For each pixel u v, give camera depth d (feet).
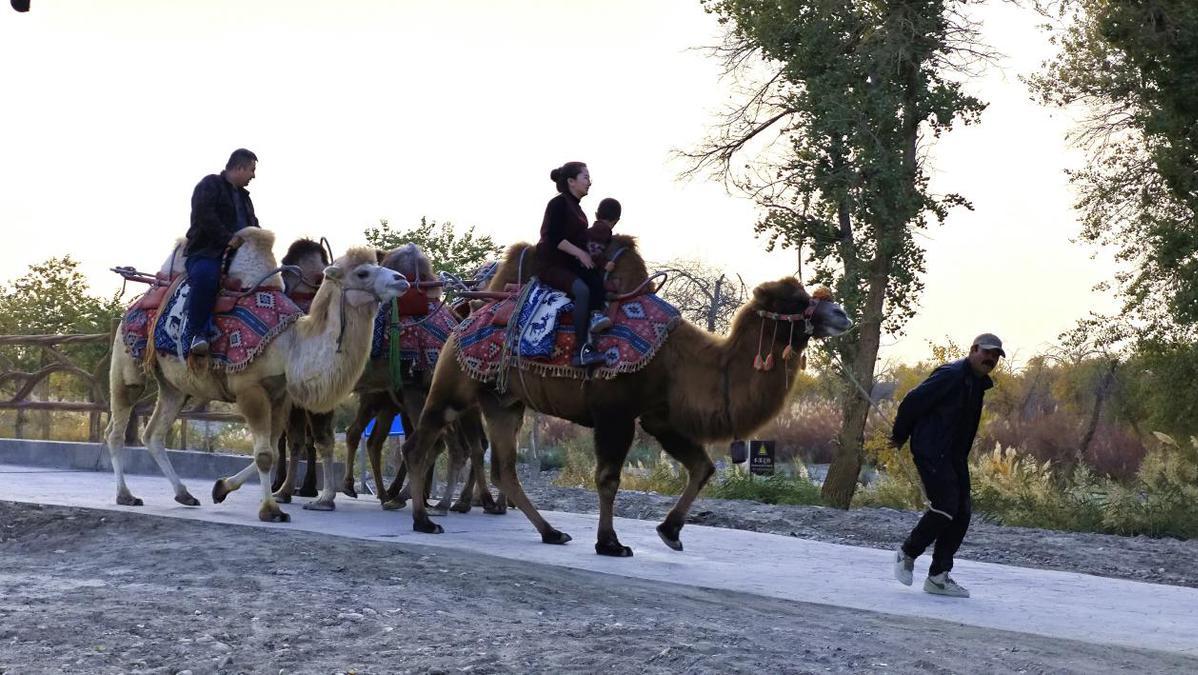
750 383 35.32
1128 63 96.99
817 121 96.73
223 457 56.29
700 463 38.86
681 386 36.17
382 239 92.27
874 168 95.40
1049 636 28.91
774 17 100.48
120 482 44.19
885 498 76.64
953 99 95.91
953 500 32.96
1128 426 122.93
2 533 38.91
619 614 28.32
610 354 36.55
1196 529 58.18
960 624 29.76
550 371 37.68
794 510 60.13
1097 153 103.45
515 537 40.04
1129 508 60.34
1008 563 47.21
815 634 27.40
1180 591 36.06
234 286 41.09
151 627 25.32
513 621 27.04
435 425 40.40
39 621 25.50
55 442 62.34
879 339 99.19
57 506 41.81
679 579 33.88
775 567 36.94
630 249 37.91
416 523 40.09
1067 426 124.06
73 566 32.94
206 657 23.38
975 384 33.14
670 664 23.65
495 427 39.58
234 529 37.73
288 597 28.50
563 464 100.22
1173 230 95.96
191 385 42.19
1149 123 93.45
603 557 36.78
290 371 39.83
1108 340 107.55
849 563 38.45
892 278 99.40
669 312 36.86
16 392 68.08
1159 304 103.86
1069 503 63.67
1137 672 25.66
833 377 99.55
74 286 101.86
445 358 40.29
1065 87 98.89
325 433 45.16
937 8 97.35
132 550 34.71
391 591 29.68
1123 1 94.84
